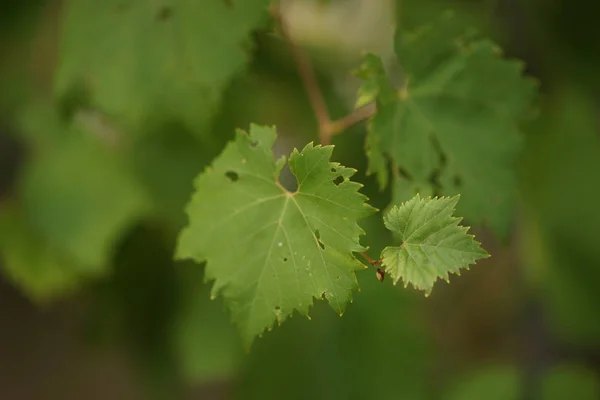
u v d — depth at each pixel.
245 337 0.63
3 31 0.87
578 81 0.93
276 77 0.95
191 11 0.72
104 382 1.36
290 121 0.96
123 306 1.06
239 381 1.02
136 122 0.73
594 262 0.99
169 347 1.08
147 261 1.03
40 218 0.95
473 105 0.70
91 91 0.74
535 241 1.02
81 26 0.74
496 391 1.26
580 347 1.23
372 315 1.03
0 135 1.02
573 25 0.90
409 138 0.68
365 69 0.66
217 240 0.63
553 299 1.07
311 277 0.61
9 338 1.30
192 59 0.72
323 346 1.03
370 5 1.07
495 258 1.30
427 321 1.16
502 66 0.70
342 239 0.61
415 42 0.69
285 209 0.62
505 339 1.31
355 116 0.70
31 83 0.98
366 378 1.02
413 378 1.04
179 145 0.90
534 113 0.71
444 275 0.58
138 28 0.73
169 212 0.92
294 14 1.04
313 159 0.61
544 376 1.25
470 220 0.69
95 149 0.95
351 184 0.61
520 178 0.93
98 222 0.93
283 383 1.01
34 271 0.95
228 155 0.64
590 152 0.94
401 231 0.59
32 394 1.32
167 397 1.11
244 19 0.71
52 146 0.96
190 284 1.03
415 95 0.69
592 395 1.23
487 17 0.87
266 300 0.62
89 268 0.93
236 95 0.89
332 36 1.07
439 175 0.68
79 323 1.23
